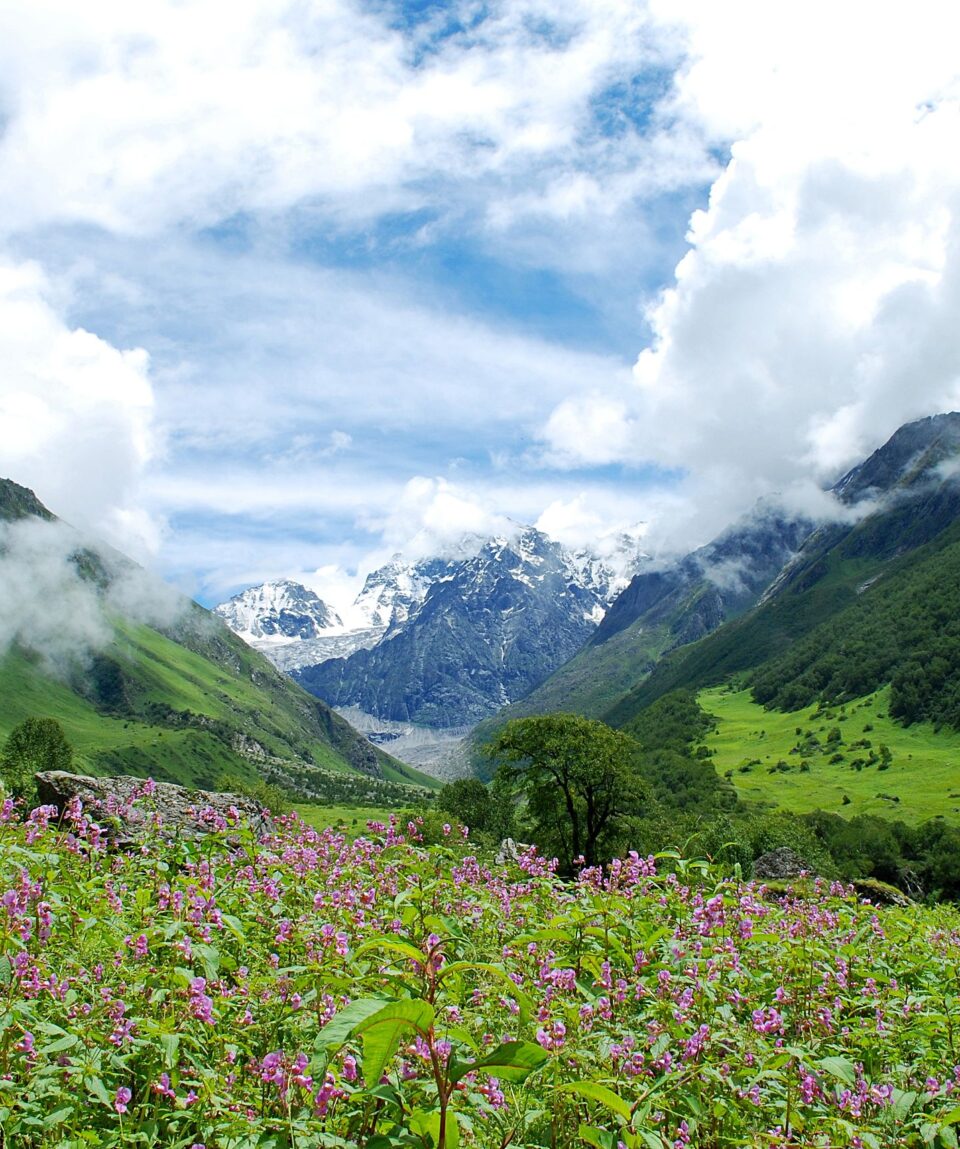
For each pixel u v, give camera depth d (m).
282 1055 6.69
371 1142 5.27
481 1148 6.24
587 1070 7.25
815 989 11.03
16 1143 6.23
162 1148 6.64
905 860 104.00
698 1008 9.30
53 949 8.85
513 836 84.12
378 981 7.73
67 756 115.56
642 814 81.94
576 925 10.55
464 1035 5.56
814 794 181.62
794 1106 7.98
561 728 62.03
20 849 10.31
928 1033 10.02
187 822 19.56
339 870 13.15
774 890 19.78
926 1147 7.85
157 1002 7.75
